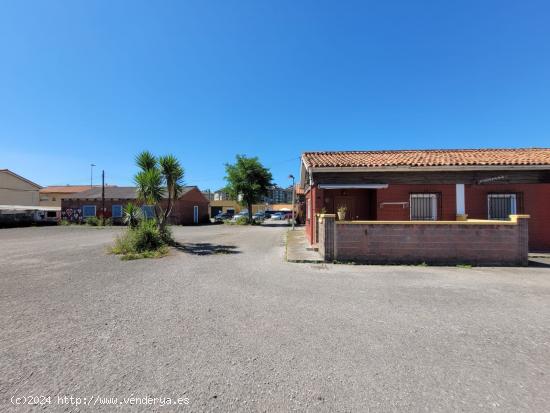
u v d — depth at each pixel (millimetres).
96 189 43062
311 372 3203
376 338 4043
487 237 9562
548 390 2889
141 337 4070
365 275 7996
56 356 3549
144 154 14930
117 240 13016
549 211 12781
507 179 12883
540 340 3990
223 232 23891
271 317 4816
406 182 13180
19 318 4789
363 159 14141
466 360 3463
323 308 5258
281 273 8242
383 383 3002
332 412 2568
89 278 7625
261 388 2914
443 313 5004
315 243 13539
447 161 13148
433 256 9680
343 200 14359
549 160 12766
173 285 6891
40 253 12016
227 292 6297
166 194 15961
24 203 45188
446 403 2693
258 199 40344
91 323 4574
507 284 7012
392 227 9805
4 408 2615
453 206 13031
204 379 3066
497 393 2842
